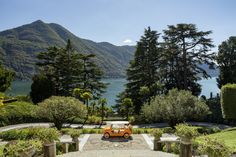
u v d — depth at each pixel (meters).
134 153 18.61
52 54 57.47
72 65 57.34
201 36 48.12
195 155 15.43
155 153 18.55
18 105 44.44
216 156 11.09
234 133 24.77
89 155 18.03
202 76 50.44
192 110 33.88
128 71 57.72
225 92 30.89
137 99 54.09
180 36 48.53
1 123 39.75
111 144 23.41
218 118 43.38
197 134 14.16
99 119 46.88
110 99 95.38
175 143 19.28
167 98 35.50
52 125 39.44
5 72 53.62
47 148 13.99
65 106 32.72
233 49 52.44
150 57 56.16
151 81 55.44
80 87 58.44
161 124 44.03
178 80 50.97
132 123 45.22
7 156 10.92
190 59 49.03
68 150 20.67
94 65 60.12
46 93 50.84
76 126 41.81
